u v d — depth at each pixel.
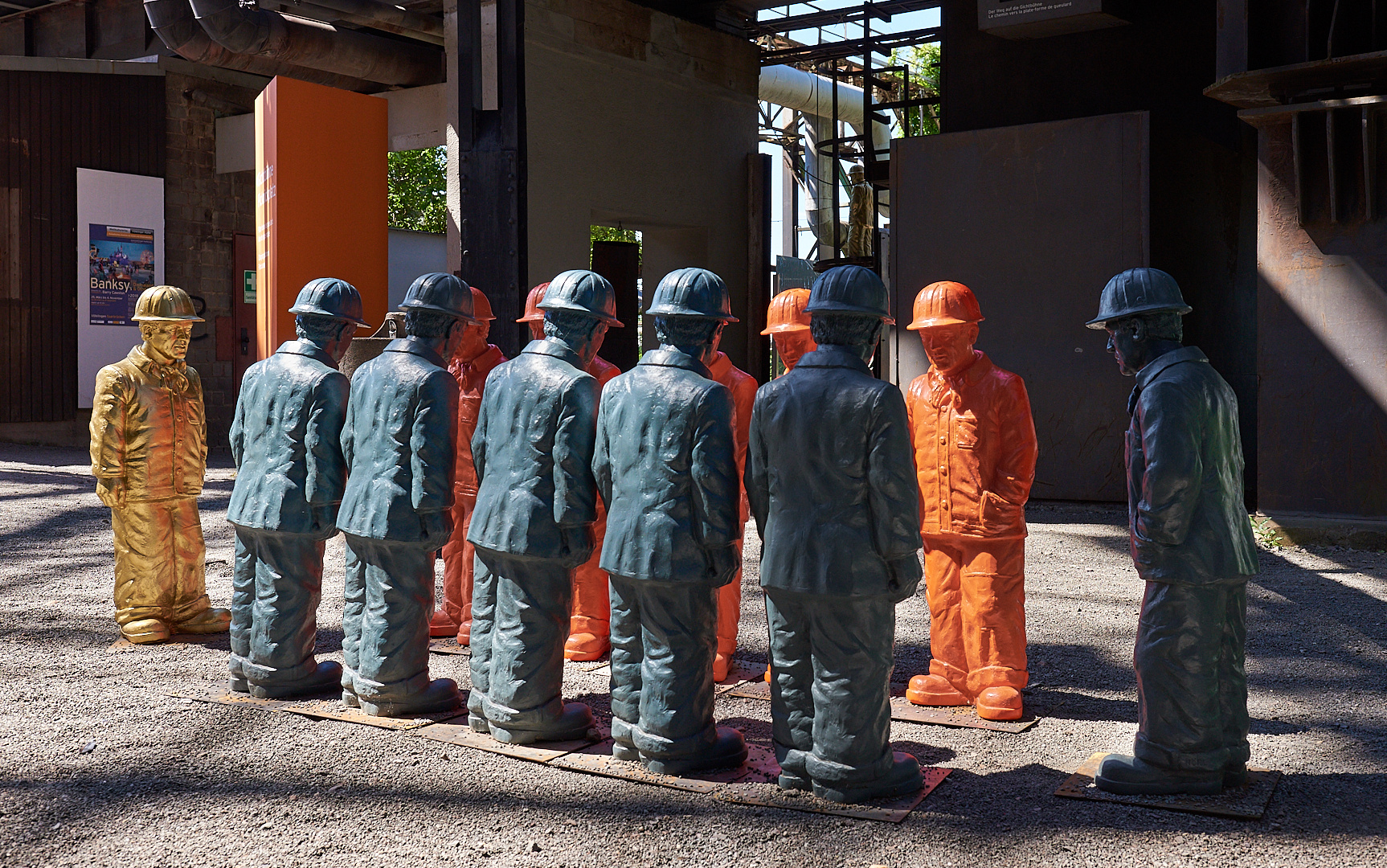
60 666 6.50
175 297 7.10
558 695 5.08
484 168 14.20
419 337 5.55
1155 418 4.16
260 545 5.81
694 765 4.64
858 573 4.20
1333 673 6.26
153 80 21.78
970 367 5.57
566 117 15.64
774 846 3.91
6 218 20.70
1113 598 8.28
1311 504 10.55
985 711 5.44
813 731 4.35
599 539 6.75
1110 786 4.37
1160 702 4.28
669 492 4.55
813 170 28.84
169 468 7.17
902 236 13.95
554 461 4.90
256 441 5.81
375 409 5.41
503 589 5.04
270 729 5.30
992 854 3.82
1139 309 4.32
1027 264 13.23
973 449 5.51
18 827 4.11
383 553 5.43
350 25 19.17
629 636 4.77
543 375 4.97
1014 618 5.56
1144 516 4.19
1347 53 9.95
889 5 18.95
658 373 4.65
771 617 4.46
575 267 15.85
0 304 20.72
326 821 4.17
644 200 17.03
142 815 4.23
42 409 21.09
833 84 22.66
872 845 3.92
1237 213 15.01
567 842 3.96
